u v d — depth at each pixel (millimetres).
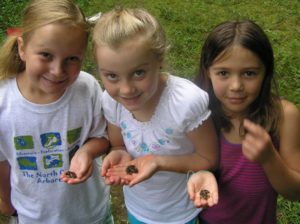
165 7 2131
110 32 626
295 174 718
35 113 738
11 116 741
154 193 797
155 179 777
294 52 1766
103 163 747
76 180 718
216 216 819
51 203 810
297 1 2150
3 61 735
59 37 652
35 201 810
